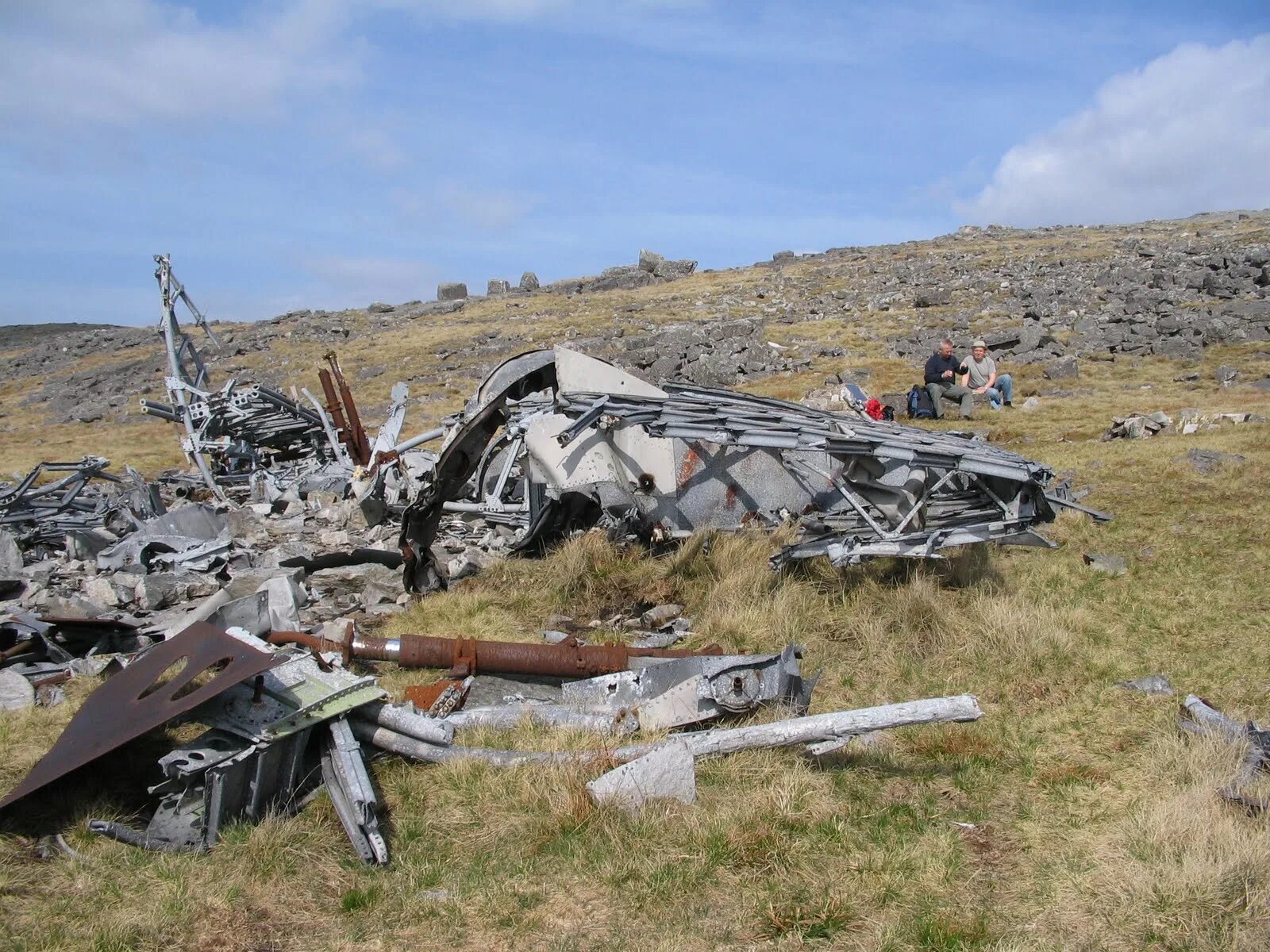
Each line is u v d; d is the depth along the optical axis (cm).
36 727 564
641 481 918
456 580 930
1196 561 855
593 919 394
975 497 882
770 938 381
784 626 734
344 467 1628
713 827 443
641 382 939
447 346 4231
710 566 863
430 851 446
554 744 530
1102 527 981
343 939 386
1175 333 2622
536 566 931
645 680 575
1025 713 587
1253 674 618
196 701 435
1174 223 5853
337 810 450
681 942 379
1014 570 851
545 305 5297
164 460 2553
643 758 469
